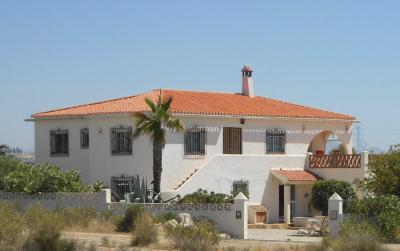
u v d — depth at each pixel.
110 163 50.00
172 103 51.12
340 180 51.81
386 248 33.28
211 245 33.38
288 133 55.25
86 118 51.41
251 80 60.72
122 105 51.44
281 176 51.62
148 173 48.38
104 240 33.69
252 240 39.12
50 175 46.03
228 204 41.38
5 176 47.75
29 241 30.81
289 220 50.97
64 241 31.20
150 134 46.59
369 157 51.00
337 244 33.28
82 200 44.31
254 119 53.22
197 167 49.94
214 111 51.00
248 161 51.12
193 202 43.16
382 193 42.88
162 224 39.12
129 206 42.16
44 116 53.69
